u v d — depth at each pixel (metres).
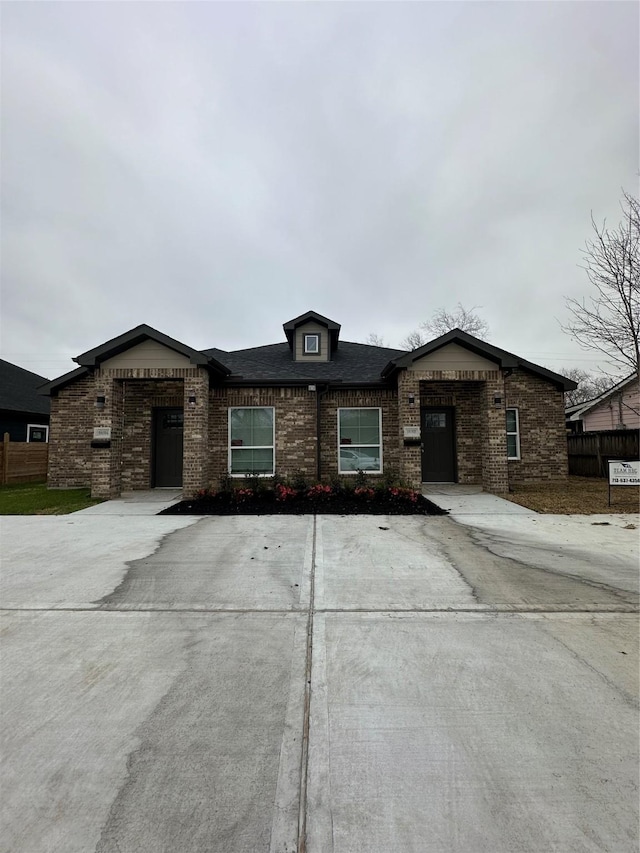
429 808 1.70
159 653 2.94
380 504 8.44
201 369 9.97
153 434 11.42
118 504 9.17
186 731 2.15
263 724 2.20
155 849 1.53
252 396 11.27
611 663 2.79
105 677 2.65
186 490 9.75
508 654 2.91
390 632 3.23
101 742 2.07
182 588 4.18
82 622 3.44
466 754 1.98
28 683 2.59
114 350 9.89
